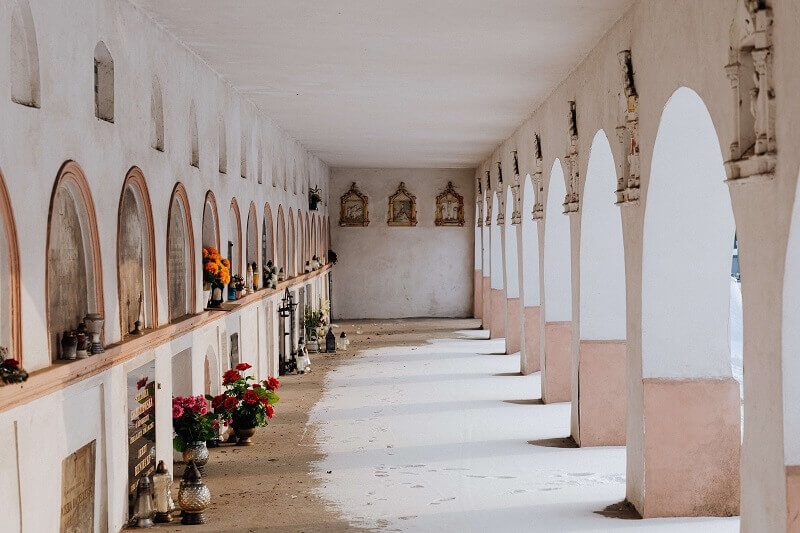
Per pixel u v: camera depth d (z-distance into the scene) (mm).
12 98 8625
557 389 20312
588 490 13250
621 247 15961
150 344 12367
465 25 13406
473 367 26234
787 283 7398
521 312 25078
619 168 13055
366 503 12609
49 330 9094
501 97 19828
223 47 14898
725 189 11703
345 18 13008
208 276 16094
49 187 9047
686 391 11773
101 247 10633
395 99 20234
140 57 12297
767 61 7496
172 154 13922
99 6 10641
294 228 28484
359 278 41688
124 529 11328
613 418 16109
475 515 12031
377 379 24031
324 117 23344
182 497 11672
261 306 21562
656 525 11484
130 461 11555
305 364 25250
